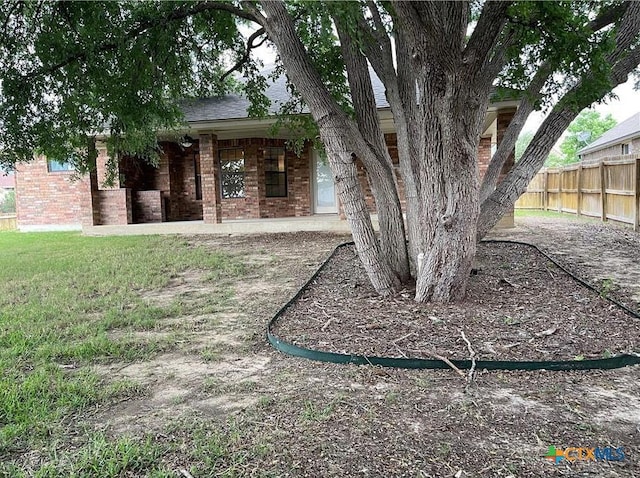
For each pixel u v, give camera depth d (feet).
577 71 13.26
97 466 6.43
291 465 6.40
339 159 15.43
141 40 19.61
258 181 43.62
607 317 12.66
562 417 7.54
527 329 11.78
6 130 19.92
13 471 6.40
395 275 16.30
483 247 25.90
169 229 39.01
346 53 16.35
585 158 88.48
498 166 17.08
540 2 10.81
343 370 9.78
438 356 10.09
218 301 16.51
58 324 13.79
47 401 8.54
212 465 6.45
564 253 24.18
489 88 14.14
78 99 20.92
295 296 16.28
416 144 16.14
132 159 43.04
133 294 17.78
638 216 33.45
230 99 40.88
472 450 6.64
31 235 40.63
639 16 14.74
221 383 9.35
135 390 9.06
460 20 11.53
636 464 6.26
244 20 23.73
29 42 19.60
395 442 6.91
